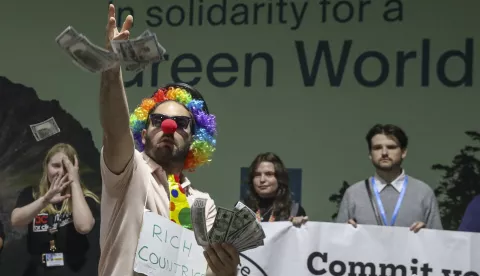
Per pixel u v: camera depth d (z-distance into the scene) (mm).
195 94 4797
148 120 4148
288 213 7242
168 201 3875
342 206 7371
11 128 9750
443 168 8688
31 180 9625
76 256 8047
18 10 9945
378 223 7117
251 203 7375
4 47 9930
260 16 9289
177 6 9539
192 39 9461
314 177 8969
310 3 9156
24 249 9109
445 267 6520
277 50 9203
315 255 6633
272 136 9141
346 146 8938
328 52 9062
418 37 8859
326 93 9031
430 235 6562
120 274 3592
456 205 8617
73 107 9711
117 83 3334
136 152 3812
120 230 3645
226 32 9367
